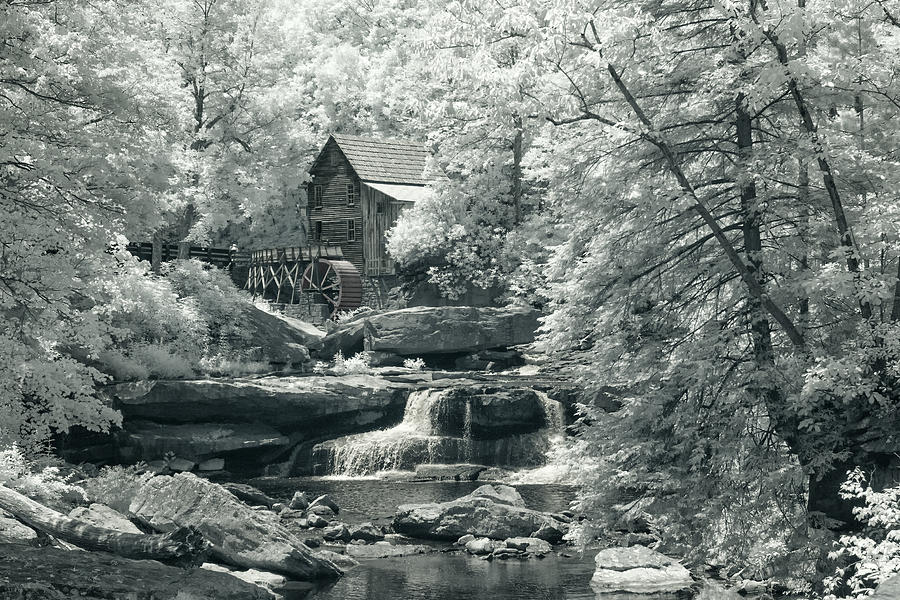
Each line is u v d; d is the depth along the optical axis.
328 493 30.61
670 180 16.80
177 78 30.98
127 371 34.59
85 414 18.00
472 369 43.66
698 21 16.42
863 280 14.23
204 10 48.88
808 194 16.20
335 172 58.84
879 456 14.59
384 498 29.41
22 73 16.45
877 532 13.59
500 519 22.56
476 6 15.14
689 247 16.81
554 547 21.84
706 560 18.55
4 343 16.67
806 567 15.18
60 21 17.16
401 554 21.16
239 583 11.59
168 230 52.28
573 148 17.14
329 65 68.69
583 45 15.73
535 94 15.70
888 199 14.73
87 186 17.59
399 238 51.31
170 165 20.08
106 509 17.00
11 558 11.06
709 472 15.98
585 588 17.69
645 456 16.58
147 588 10.54
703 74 15.84
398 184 57.97
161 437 33.75
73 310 18.11
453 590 17.53
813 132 15.33
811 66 14.42
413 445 35.41
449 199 51.56
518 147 51.66
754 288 15.69
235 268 61.59
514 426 35.97
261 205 51.25
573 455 17.69
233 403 34.69
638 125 15.35
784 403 15.46
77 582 10.33
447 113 16.50
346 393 36.81
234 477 34.66
